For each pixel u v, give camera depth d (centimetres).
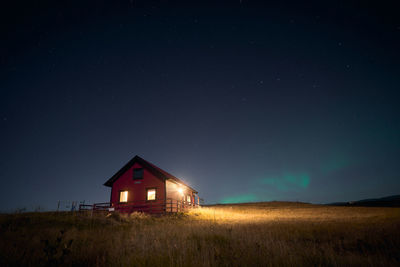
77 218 1391
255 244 637
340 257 516
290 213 2481
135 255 542
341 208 3334
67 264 500
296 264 468
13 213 1449
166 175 2328
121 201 2305
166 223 1422
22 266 491
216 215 1986
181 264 463
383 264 464
